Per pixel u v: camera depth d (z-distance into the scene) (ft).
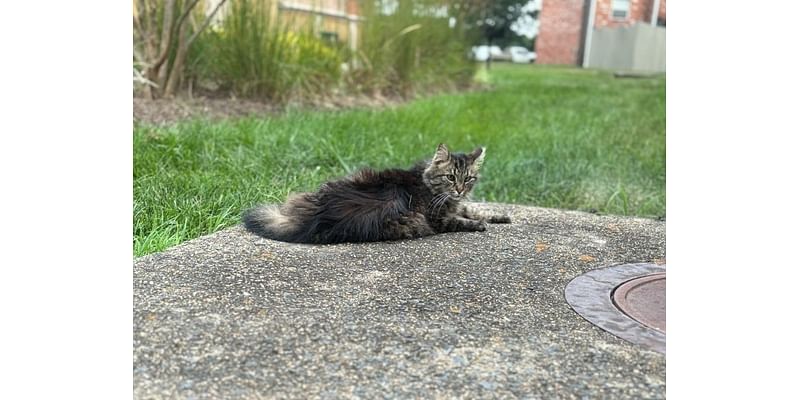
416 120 9.55
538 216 5.66
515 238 4.83
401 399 2.46
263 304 3.30
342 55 11.09
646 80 14.69
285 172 6.41
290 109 9.21
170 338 2.89
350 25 11.39
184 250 4.18
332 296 3.46
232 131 7.34
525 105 12.08
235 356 2.76
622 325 3.20
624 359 2.84
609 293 3.67
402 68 12.23
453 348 2.89
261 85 9.45
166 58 8.50
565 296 3.59
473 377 2.64
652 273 4.05
